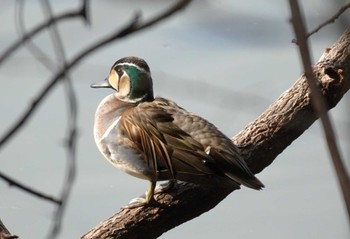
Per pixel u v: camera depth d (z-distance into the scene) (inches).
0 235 311.7
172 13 123.6
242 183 331.9
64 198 154.9
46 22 130.0
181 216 356.8
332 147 127.8
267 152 367.6
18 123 133.3
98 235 352.2
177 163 345.1
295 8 123.5
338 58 355.9
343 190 126.5
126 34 125.0
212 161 336.5
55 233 157.8
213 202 359.6
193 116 356.5
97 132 385.1
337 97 357.7
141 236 356.2
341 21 144.0
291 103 368.2
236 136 373.1
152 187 357.4
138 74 395.5
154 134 355.6
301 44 125.7
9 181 172.4
